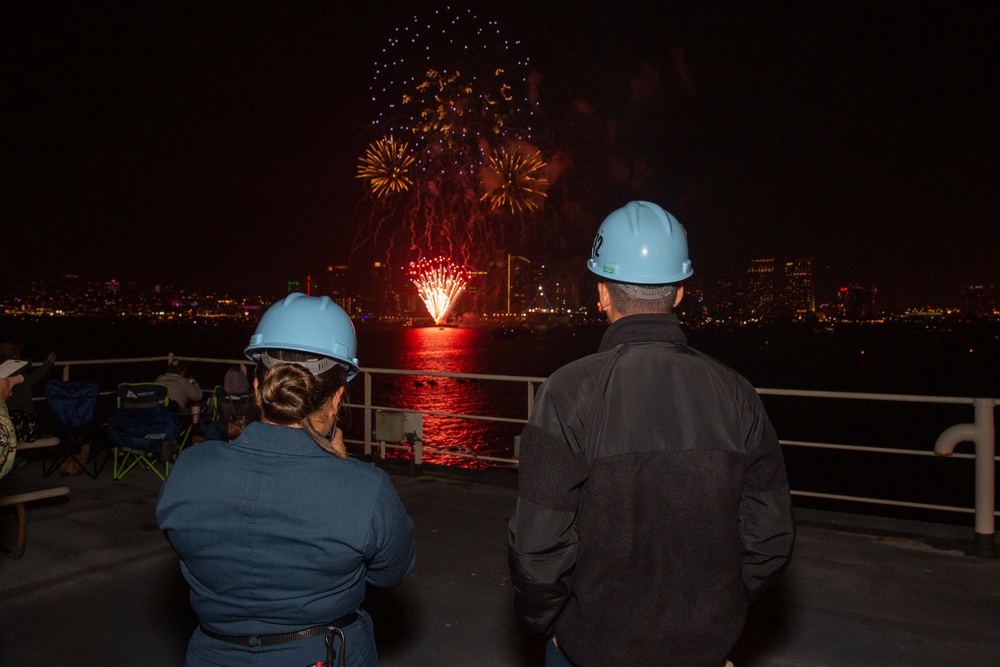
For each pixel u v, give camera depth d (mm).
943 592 3865
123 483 6371
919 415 56906
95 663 3199
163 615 3674
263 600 1546
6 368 4387
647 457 1604
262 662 1556
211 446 1643
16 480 6430
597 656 1599
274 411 1647
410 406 52781
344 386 1877
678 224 1935
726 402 1670
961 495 29875
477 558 4465
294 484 1549
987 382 83312
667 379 1665
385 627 3537
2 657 3242
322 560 1546
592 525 1610
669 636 1557
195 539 1550
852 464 36812
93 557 4484
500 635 3453
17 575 4195
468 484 6352
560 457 1605
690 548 1581
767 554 1698
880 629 3443
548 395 1683
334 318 1886
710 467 1601
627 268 1828
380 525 1593
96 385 6586
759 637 3369
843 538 4734
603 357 1725
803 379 83125
